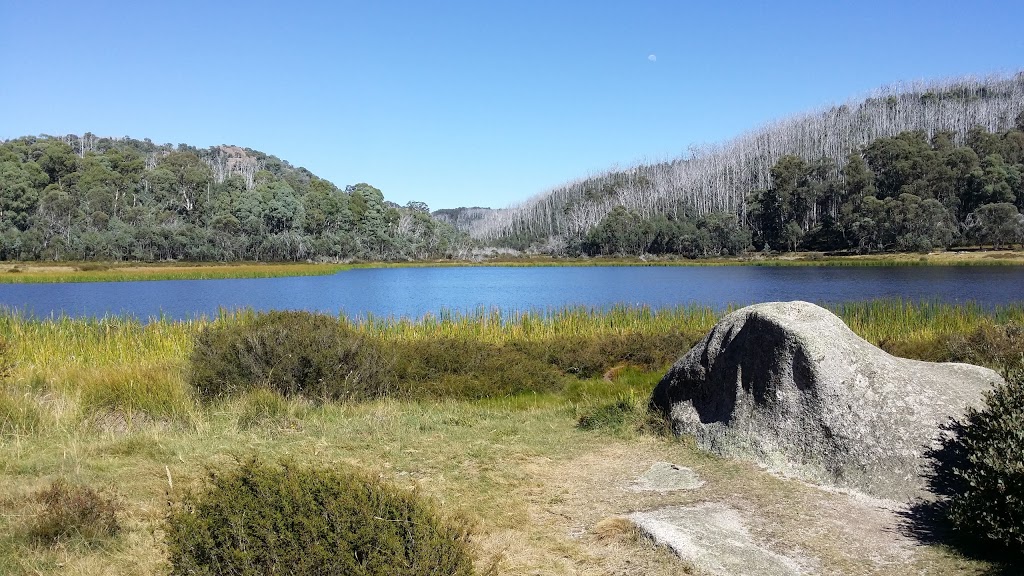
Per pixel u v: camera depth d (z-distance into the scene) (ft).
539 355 44.19
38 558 13.42
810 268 242.78
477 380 36.60
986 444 15.48
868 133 470.39
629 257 374.63
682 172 532.32
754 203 383.24
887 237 289.12
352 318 86.38
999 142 336.29
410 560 9.70
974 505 14.44
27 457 20.20
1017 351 37.63
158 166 449.48
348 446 22.67
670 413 24.71
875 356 20.95
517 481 19.48
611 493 18.52
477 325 58.70
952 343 41.50
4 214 287.89
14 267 228.84
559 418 28.25
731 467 20.24
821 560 13.96
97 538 14.43
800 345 20.67
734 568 13.50
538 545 14.92
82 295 143.13
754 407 21.53
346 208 410.72
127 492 17.53
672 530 15.12
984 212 272.92
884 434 18.88
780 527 15.72
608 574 13.57
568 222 518.78
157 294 148.46
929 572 13.29
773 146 506.07
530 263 350.84
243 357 30.27
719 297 126.62
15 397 26.08
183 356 40.04
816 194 349.00
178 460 20.57
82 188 357.00
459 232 576.20
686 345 47.93
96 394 27.66
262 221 342.85
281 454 20.97
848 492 17.99
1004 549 13.97
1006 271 188.24
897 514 16.52
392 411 29.09
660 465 20.63
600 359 44.21
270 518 9.91
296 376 30.76
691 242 363.56
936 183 307.78
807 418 20.07
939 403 19.67
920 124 457.27
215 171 520.83
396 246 413.18
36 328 51.34
